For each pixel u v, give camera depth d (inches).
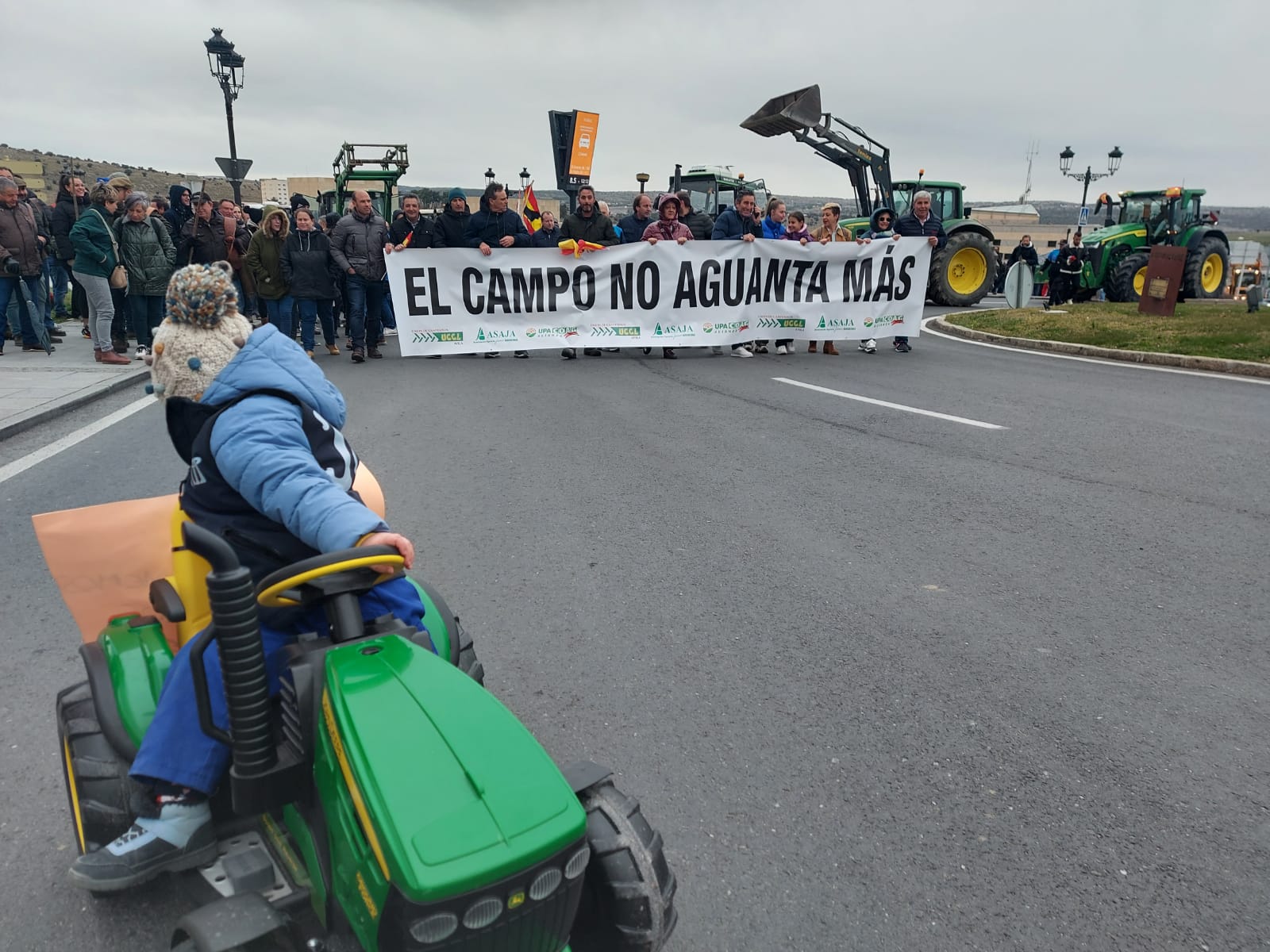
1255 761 125.0
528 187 698.8
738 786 118.5
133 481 242.8
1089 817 113.5
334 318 499.2
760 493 240.7
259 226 467.2
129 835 85.4
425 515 219.3
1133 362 496.4
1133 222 904.9
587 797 78.4
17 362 414.3
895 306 507.2
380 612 85.8
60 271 508.4
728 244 474.3
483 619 164.2
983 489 244.2
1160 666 150.3
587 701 137.8
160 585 92.0
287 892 80.5
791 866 104.7
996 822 112.6
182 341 85.0
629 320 474.0
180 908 96.3
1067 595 177.5
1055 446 291.9
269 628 82.3
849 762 124.2
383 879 60.8
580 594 175.6
